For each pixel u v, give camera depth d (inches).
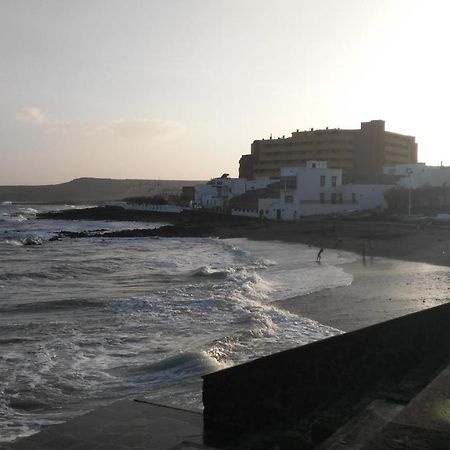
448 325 327.3
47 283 1304.1
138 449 293.7
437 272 1354.6
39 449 297.7
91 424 330.3
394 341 320.2
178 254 2060.8
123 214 5103.3
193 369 538.9
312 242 2285.9
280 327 759.1
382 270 1418.6
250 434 306.0
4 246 2476.6
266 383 318.0
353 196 3356.3
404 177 3486.7
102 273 1497.3
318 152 5157.5
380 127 5019.7
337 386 315.9
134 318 842.2
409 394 269.6
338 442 202.4
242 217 3587.6
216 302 963.3
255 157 5767.7
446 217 2591.0
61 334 735.1
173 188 7165.4
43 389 499.5
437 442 147.9
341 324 783.7
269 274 1405.0
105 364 584.4
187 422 332.8
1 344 678.5
